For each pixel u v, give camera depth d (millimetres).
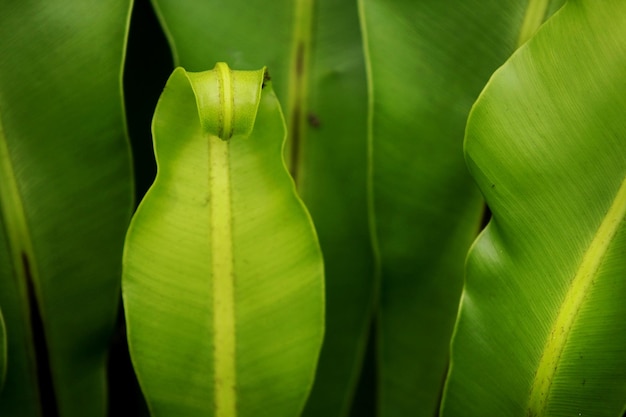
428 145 730
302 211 638
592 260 643
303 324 649
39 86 709
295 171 770
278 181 637
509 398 667
